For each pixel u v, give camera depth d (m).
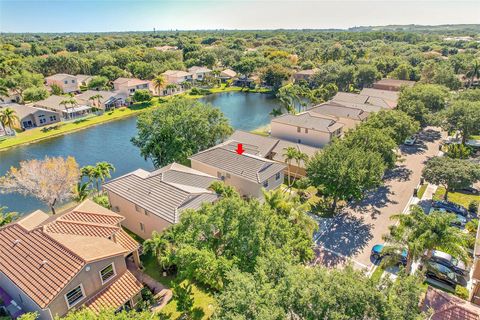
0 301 21.06
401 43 194.38
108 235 24.22
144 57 141.75
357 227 33.34
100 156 57.34
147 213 29.38
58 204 40.41
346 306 14.01
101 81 104.00
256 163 37.81
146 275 26.73
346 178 31.94
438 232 22.50
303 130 54.41
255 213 21.06
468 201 37.44
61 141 65.12
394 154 40.19
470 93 61.84
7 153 58.81
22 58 122.62
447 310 20.02
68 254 20.56
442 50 156.75
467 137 52.09
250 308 14.18
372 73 98.75
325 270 16.08
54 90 96.94
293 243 22.70
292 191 41.59
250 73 122.50
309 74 116.75
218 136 49.94
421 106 54.56
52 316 18.56
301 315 14.55
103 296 21.27
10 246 22.12
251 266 19.30
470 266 26.58
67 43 185.12
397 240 24.00
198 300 23.81
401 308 14.32
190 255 19.55
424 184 41.94
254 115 82.81
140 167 52.62
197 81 122.69
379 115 48.94
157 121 45.75
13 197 42.78
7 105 76.50
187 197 29.00
